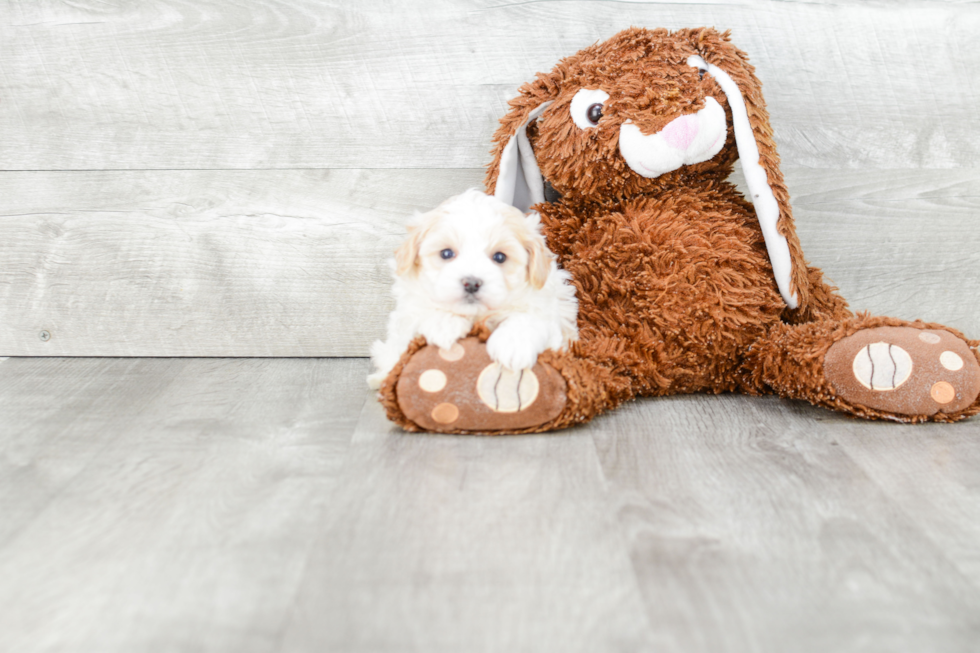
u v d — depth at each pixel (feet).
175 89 5.38
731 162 4.79
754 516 3.14
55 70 5.33
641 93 4.32
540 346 3.95
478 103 5.43
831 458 3.74
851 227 5.60
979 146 5.53
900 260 5.65
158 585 2.66
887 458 3.74
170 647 2.33
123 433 4.15
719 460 3.72
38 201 5.51
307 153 5.48
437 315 4.04
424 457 3.76
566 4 5.29
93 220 5.53
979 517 3.14
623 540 2.94
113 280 5.61
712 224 4.59
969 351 4.07
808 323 4.50
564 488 3.39
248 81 5.37
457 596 2.58
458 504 3.24
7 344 5.71
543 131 4.60
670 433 4.09
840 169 5.53
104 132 5.42
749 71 4.60
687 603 2.55
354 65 5.37
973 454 3.78
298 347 5.72
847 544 2.92
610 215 4.68
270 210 5.54
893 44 5.39
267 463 3.71
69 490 3.43
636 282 4.52
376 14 5.29
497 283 3.87
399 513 3.16
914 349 4.04
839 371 4.11
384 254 5.61
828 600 2.57
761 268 4.62
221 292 5.64
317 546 2.90
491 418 3.91
